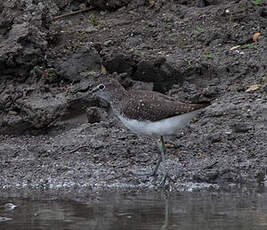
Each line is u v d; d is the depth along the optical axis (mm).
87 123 14875
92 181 12742
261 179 12703
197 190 12234
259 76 15430
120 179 12789
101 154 13688
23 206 11312
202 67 15570
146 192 12164
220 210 10836
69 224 10219
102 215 10664
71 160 13547
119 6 18062
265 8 17078
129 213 10766
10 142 14500
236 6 17266
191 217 10477
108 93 13289
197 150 13625
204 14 17312
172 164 13148
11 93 15078
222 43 16422
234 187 12391
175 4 17859
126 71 15719
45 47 15672
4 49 15305
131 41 16594
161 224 10125
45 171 13188
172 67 15539
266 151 13398
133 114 12703
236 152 13461
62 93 15188
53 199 11758
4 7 16000
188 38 16625
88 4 18297
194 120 14633
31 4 16172
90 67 15711
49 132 14883
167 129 12469
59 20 17672
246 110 14609
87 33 16969
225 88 15273
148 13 17719
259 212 10695
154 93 12945
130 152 13688
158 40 16656
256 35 16391
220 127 14273
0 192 12312
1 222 10375
